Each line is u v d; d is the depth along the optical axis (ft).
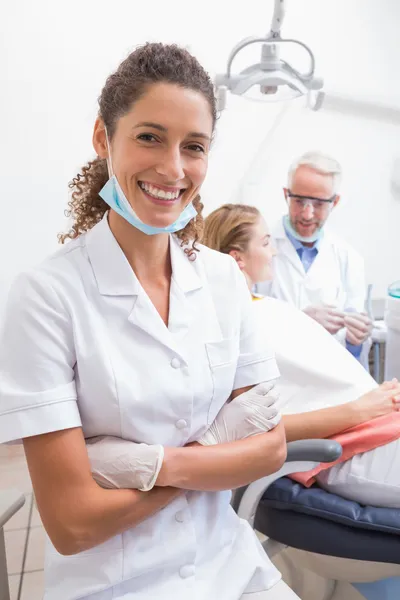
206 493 2.47
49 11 6.56
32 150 6.84
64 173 7.01
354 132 7.95
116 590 2.15
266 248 5.10
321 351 4.28
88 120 6.95
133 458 2.06
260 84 5.87
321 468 3.41
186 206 2.19
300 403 4.09
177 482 2.09
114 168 2.11
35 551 5.18
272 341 4.23
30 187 6.92
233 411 2.46
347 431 3.58
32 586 4.70
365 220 8.27
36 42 6.59
